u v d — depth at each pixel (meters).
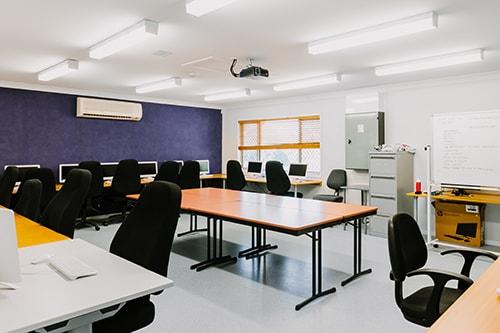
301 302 3.11
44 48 4.03
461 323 1.25
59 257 1.83
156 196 1.95
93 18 3.14
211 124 9.02
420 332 2.60
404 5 2.87
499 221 5.10
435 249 4.84
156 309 2.98
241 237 5.51
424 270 1.98
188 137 8.53
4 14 3.05
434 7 2.91
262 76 4.34
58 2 2.81
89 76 5.56
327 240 5.23
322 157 7.19
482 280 1.69
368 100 6.36
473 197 4.79
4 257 1.33
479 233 4.95
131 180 6.38
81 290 1.42
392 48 4.03
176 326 2.70
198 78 5.71
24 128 6.18
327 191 7.12
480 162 4.73
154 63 4.72
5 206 3.82
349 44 3.63
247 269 4.00
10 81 5.95
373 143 6.21
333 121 6.99
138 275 1.60
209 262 4.12
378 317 2.84
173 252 4.70
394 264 2.10
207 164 8.64
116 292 1.41
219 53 4.25
